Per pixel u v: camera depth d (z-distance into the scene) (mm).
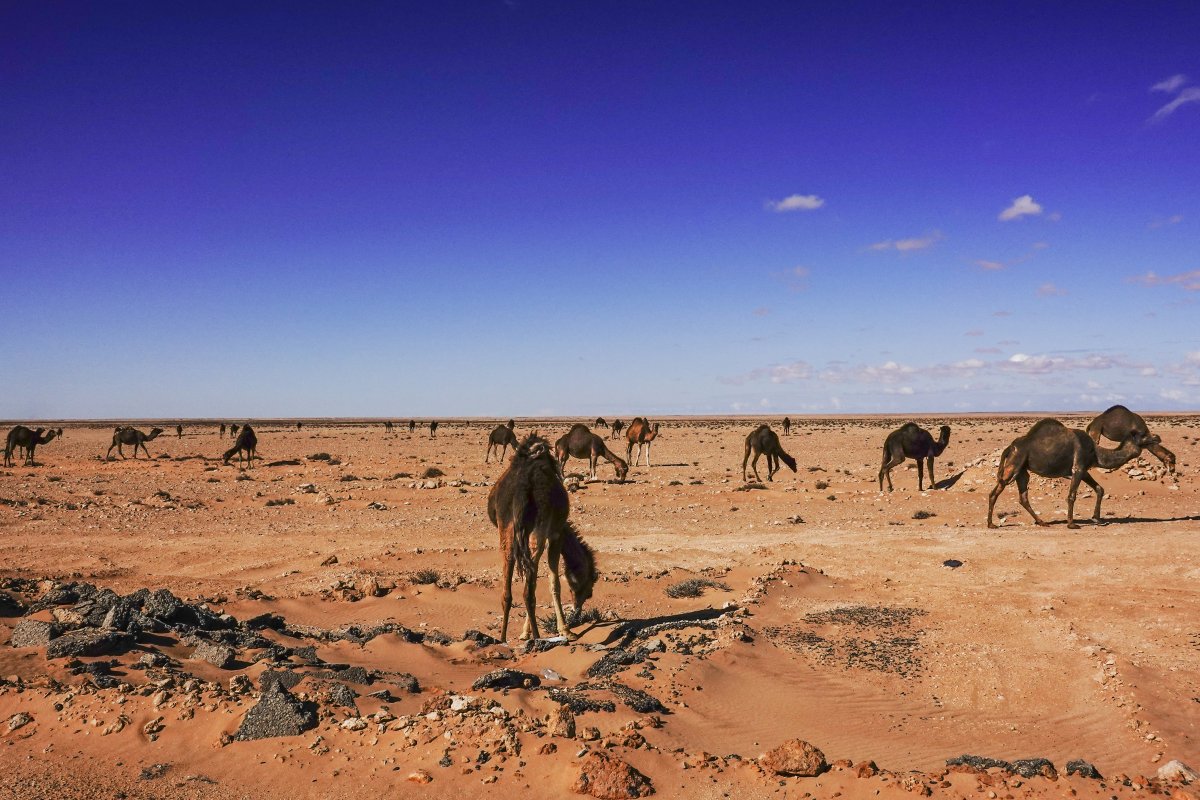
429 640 11883
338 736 7207
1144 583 14375
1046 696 9594
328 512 28031
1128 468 28844
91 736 7250
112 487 36062
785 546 19766
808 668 10680
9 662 8672
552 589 12086
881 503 27719
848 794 6125
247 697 7914
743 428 121062
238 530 24109
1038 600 13664
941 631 12227
